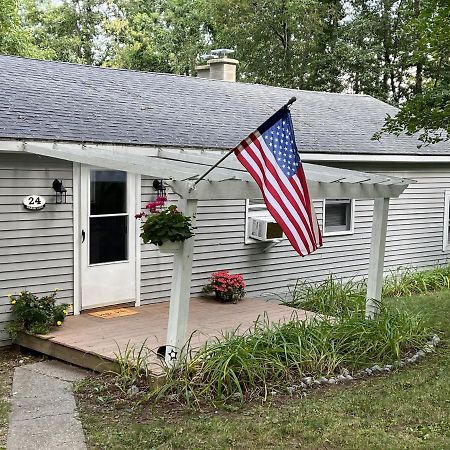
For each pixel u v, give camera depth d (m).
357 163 11.73
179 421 5.11
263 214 10.54
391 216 12.70
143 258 8.94
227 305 9.16
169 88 11.55
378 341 6.98
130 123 8.84
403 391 5.95
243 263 10.25
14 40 23.12
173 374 5.71
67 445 4.67
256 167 5.29
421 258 13.45
